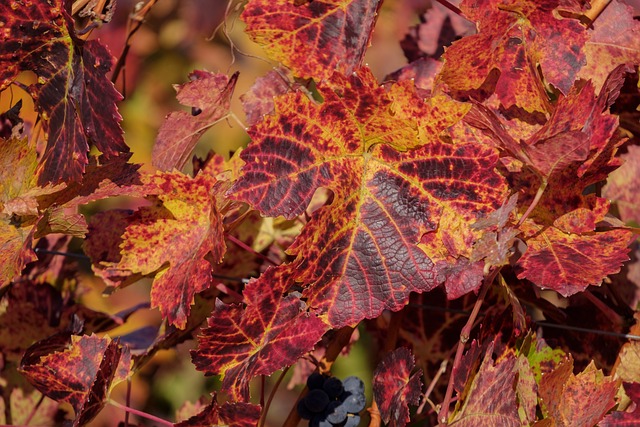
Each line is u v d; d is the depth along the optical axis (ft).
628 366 2.93
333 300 2.67
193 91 2.94
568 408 2.76
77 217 2.81
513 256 2.88
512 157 2.74
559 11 2.80
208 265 2.73
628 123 3.02
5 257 2.79
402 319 3.08
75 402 2.88
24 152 2.85
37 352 2.92
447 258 2.66
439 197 2.67
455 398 2.76
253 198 2.61
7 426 3.09
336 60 2.75
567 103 2.67
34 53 2.76
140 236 2.82
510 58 2.76
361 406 2.92
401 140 2.66
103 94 2.72
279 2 2.74
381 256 2.68
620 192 3.06
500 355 2.77
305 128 2.64
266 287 2.69
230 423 2.70
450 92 2.79
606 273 2.65
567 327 2.94
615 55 2.85
